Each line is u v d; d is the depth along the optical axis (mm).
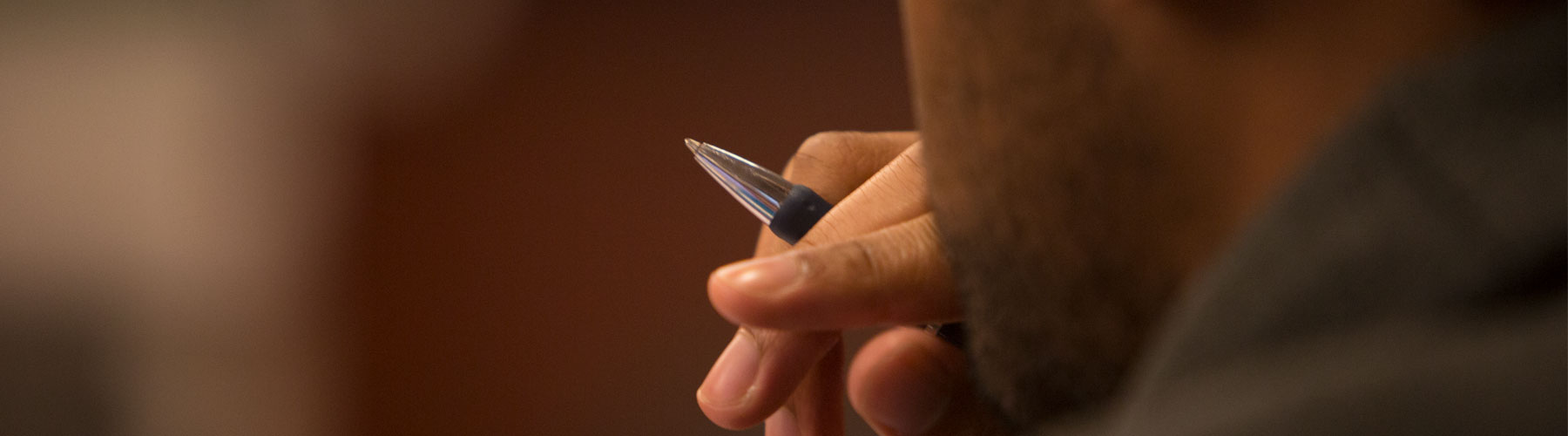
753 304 696
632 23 1492
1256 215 479
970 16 610
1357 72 461
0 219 1553
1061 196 572
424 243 1537
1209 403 449
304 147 1568
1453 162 426
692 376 1506
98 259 1583
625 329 1508
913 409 734
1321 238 448
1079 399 608
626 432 1501
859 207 742
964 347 724
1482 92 429
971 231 625
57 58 1540
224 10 1550
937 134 628
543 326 1524
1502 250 414
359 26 1523
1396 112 439
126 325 1598
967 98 619
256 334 1606
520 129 1521
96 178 1570
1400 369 410
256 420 1613
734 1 1487
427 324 1545
